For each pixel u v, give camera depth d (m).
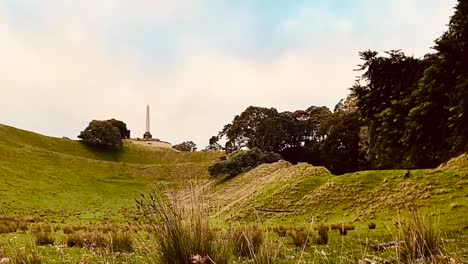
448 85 14.76
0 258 7.96
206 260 5.14
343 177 40.28
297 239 13.98
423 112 15.08
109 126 134.12
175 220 5.58
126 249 10.05
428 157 17.06
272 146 99.31
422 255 5.67
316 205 36.78
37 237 16.34
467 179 30.80
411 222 6.85
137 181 102.19
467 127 14.77
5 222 32.00
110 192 92.06
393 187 34.00
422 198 29.78
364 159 72.38
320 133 87.38
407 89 16.83
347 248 12.03
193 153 132.50
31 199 75.12
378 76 17.17
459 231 18.06
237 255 7.73
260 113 100.62
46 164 102.25
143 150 136.12
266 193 43.81
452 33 14.67
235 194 59.97
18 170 92.00
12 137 114.62
